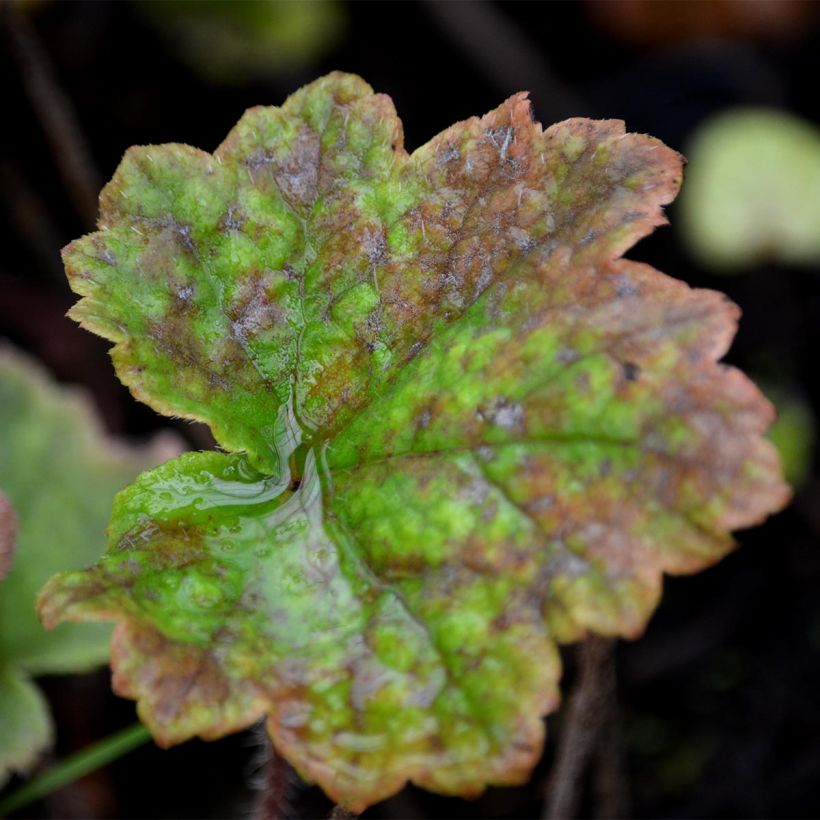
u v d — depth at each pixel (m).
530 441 0.27
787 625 0.49
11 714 0.34
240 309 0.28
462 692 0.26
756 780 0.45
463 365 0.27
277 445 0.28
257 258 0.28
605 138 0.27
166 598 0.27
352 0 0.64
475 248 0.28
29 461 0.36
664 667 0.48
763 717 0.47
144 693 0.26
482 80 0.63
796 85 0.64
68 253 0.28
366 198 0.28
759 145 0.57
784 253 0.56
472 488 0.27
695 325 0.26
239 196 0.28
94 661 0.35
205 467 0.28
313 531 0.27
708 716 0.47
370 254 0.28
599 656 0.32
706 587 0.50
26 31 0.39
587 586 0.26
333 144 0.28
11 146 0.54
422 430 0.27
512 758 0.26
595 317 0.27
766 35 0.65
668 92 0.63
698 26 0.65
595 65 0.66
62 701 0.44
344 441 0.28
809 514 0.51
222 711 0.26
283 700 0.26
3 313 0.51
